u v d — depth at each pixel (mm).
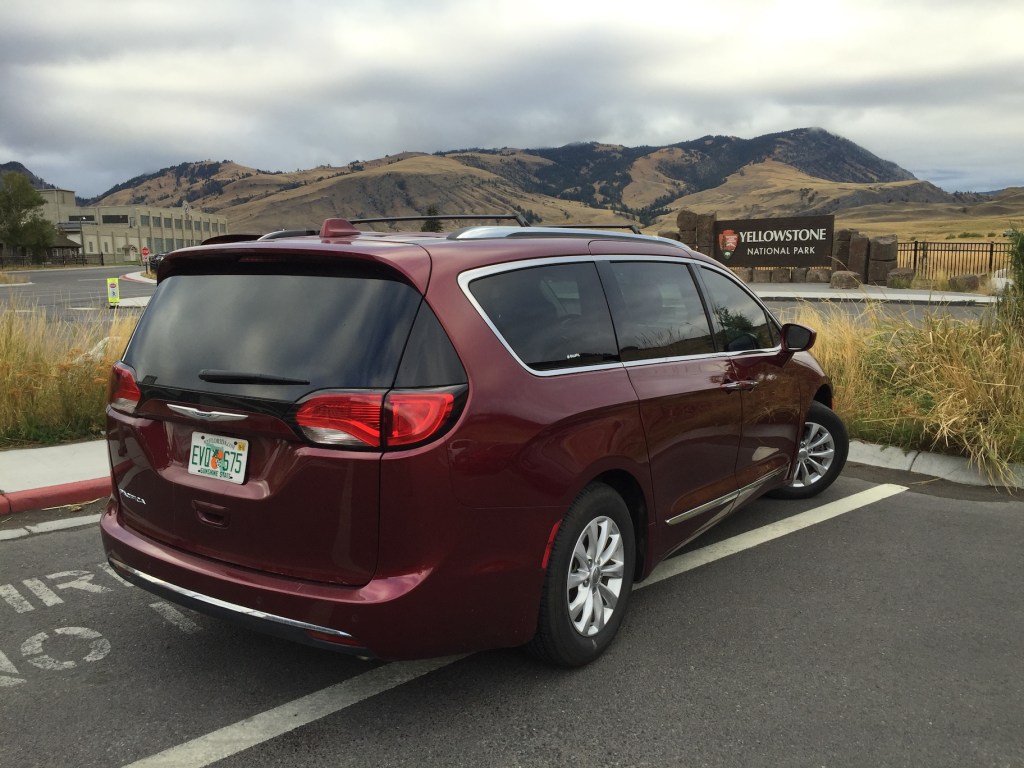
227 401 2869
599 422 3254
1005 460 6145
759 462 4676
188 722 2971
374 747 2818
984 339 7480
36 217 82688
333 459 2674
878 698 3158
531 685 3242
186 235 178750
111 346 8078
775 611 3945
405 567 2709
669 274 4102
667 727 2949
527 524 2963
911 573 4441
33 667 3379
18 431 7035
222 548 2961
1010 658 3494
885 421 6938
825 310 10820
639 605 4016
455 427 2736
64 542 4879
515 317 3100
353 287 2861
